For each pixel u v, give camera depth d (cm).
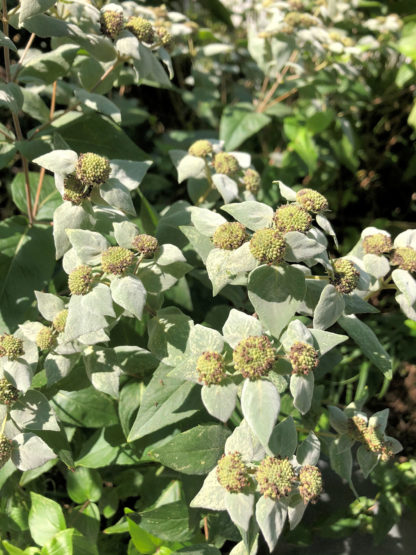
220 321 30
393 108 54
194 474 22
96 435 28
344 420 24
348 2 50
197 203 32
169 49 30
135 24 27
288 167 46
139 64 26
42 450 20
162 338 24
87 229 24
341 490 31
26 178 30
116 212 26
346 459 24
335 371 39
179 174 30
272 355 19
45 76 29
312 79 45
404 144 55
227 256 22
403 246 24
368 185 54
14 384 21
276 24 41
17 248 30
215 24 58
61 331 22
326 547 30
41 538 24
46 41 45
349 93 49
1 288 28
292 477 19
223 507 20
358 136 52
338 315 22
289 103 52
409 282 22
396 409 36
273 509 19
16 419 21
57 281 35
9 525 27
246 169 31
